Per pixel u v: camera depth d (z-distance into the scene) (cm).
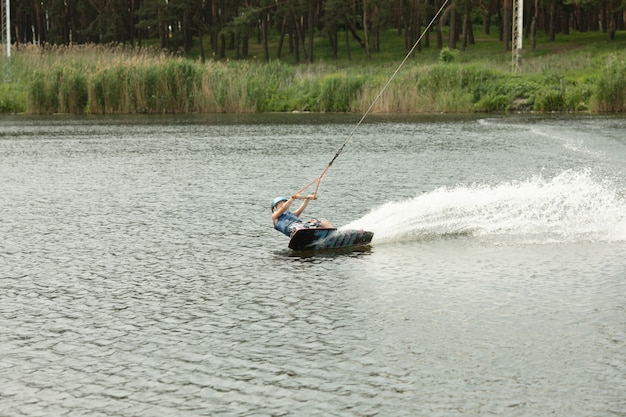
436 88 7719
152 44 15775
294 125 5925
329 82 7838
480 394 982
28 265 1684
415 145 4219
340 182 2847
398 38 14525
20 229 2067
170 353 1146
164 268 1645
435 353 1122
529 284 1470
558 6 13225
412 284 1485
